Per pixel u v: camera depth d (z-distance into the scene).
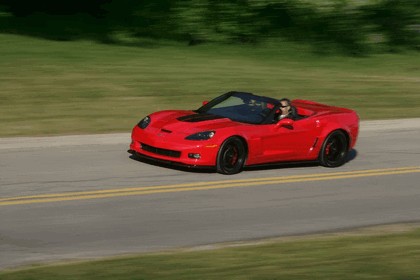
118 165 16.11
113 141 18.75
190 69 30.84
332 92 28.95
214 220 12.60
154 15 41.72
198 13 40.97
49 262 9.83
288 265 9.64
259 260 9.95
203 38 40.38
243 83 28.81
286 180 15.96
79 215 12.28
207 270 9.27
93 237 11.19
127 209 12.86
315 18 42.44
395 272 9.39
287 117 17.14
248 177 15.89
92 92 25.00
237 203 13.82
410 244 11.31
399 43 42.94
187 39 40.41
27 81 25.58
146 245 10.95
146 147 16.25
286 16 42.47
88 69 28.66
